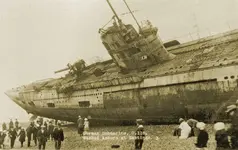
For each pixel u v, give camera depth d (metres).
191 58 19.34
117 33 21.91
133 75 20.45
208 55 18.53
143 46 21.16
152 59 21.31
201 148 11.30
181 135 14.79
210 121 16.77
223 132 10.03
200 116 17.34
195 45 22.11
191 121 15.48
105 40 22.73
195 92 17.17
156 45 21.25
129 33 21.64
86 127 21.52
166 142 14.81
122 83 20.88
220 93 16.11
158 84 18.84
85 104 23.80
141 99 19.91
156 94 19.09
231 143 10.60
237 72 15.43
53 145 19.92
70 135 22.28
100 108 22.62
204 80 16.75
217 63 16.47
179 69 18.34
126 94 20.70
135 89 20.14
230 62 15.82
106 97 21.98
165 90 18.62
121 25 22.06
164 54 21.44
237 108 11.95
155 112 19.50
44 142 18.28
